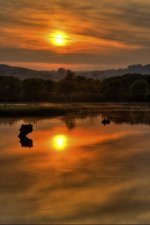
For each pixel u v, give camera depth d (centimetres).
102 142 3519
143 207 1496
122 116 7456
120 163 2439
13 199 1595
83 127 5169
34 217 1387
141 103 14450
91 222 1341
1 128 4891
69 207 1492
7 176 2041
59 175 2067
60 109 8912
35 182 1898
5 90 17075
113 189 1756
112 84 18425
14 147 3183
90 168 2272
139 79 18488
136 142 3503
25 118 6825
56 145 3322
